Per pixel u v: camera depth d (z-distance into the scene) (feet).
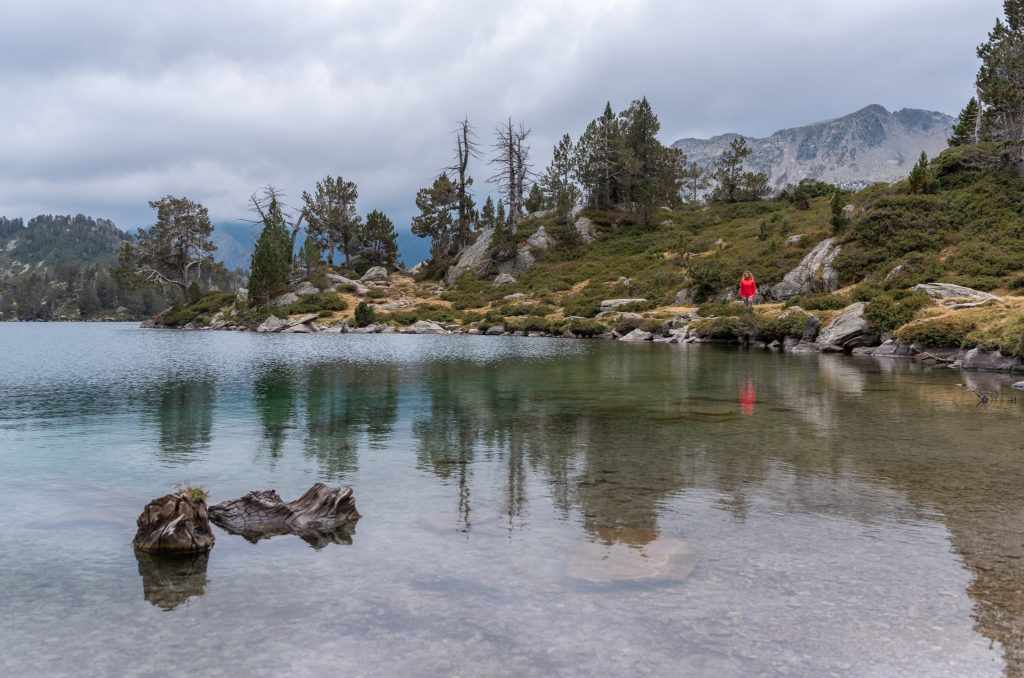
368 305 203.21
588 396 50.62
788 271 148.56
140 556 17.10
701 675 11.14
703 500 22.15
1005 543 17.80
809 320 109.91
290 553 17.24
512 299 206.80
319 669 11.35
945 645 12.24
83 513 20.81
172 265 275.39
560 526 19.36
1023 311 75.20
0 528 19.31
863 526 19.29
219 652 12.00
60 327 317.42
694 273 164.35
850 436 33.73
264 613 13.66
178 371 73.10
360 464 27.81
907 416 40.22
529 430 36.06
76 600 14.32
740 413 41.91
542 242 247.70
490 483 24.54
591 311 171.83
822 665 11.51
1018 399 47.50
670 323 141.69
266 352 106.93
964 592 14.62
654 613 13.58
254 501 20.93
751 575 15.58
